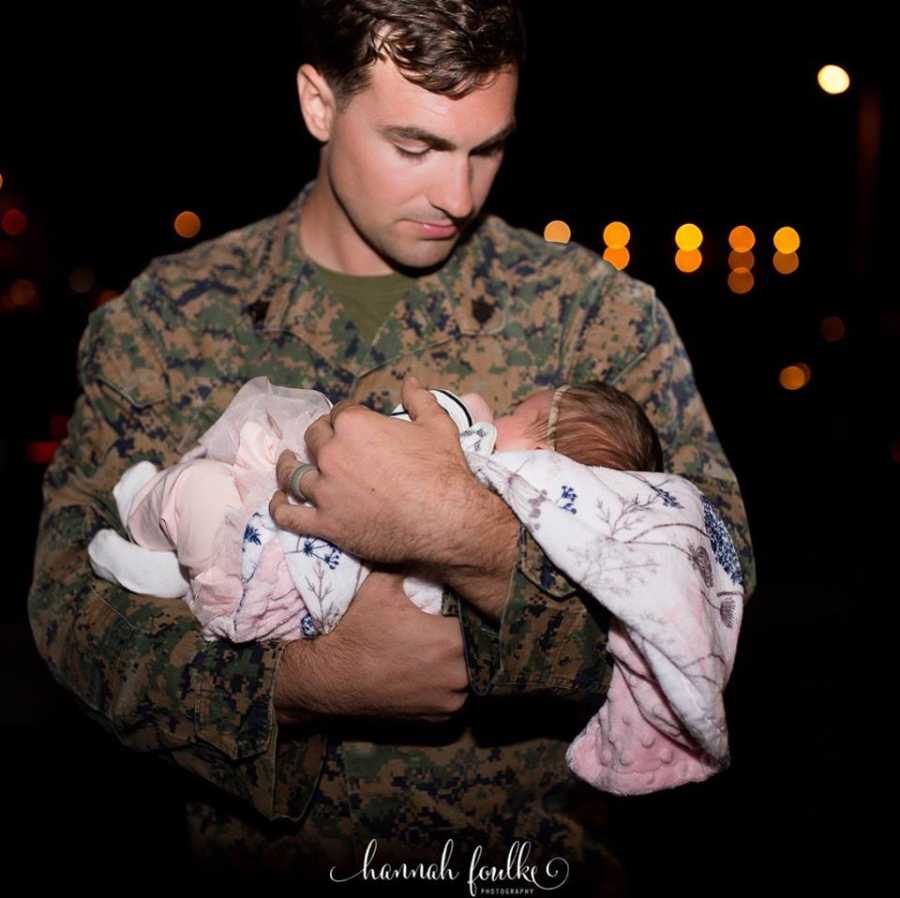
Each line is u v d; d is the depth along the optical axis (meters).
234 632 1.66
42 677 4.81
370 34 1.75
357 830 1.93
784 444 8.98
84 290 11.12
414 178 1.82
